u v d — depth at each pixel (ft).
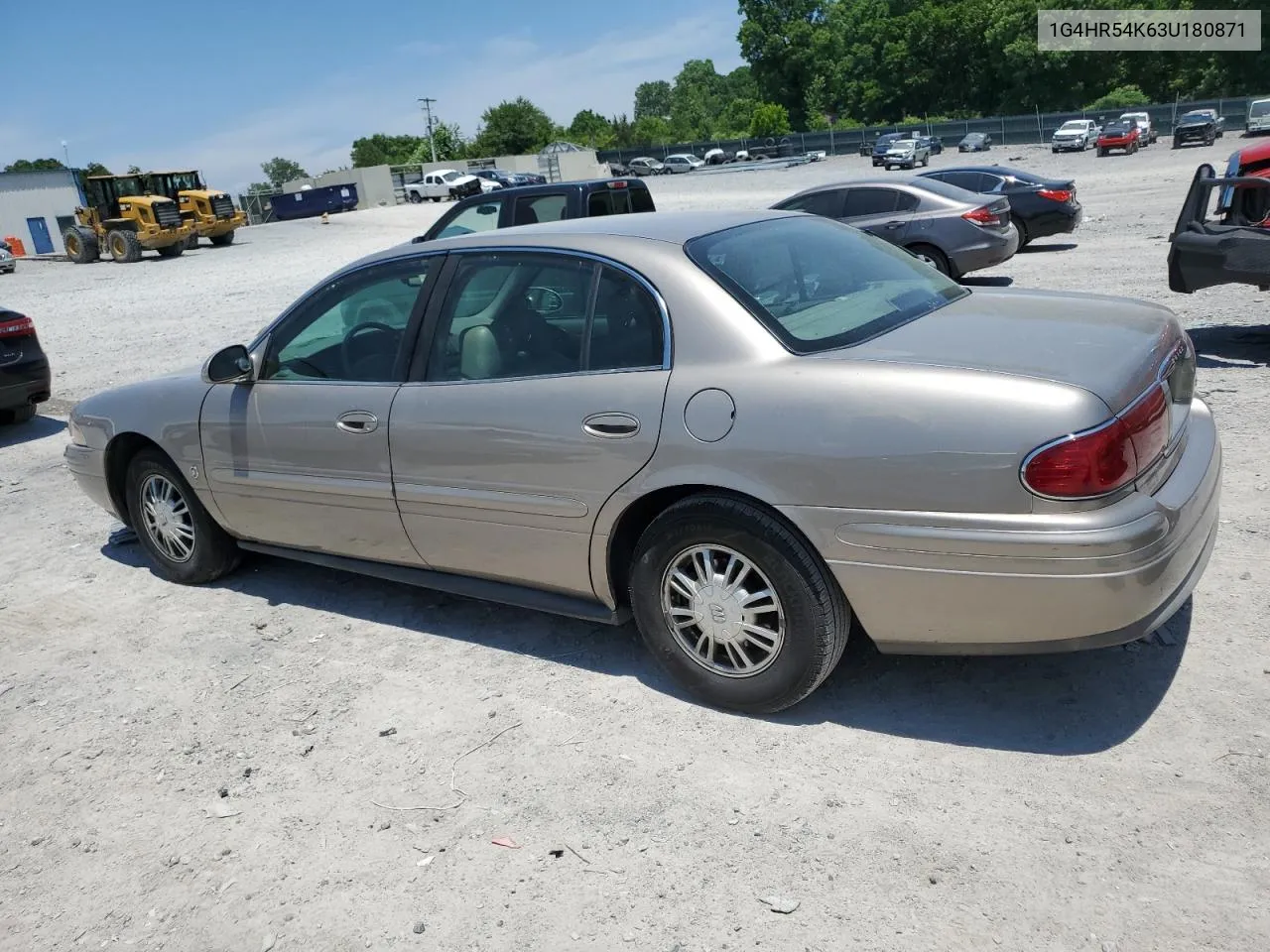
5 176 193.67
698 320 10.77
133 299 70.44
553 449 11.50
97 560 18.57
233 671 13.58
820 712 11.16
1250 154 32.96
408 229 133.59
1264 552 13.74
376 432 13.09
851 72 362.94
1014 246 42.37
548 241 12.26
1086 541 8.89
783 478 10.02
